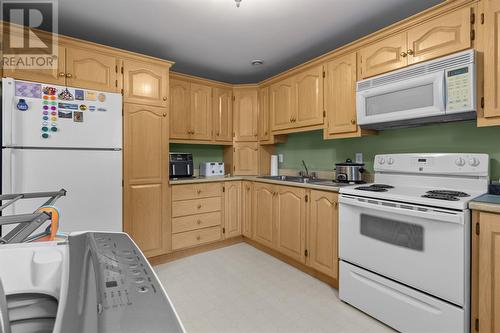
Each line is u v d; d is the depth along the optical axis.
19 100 1.90
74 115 2.12
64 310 0.46
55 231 1.07
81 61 2.22
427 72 1.79
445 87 1.70
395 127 2.33
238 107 3.60
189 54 2.98
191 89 3.23
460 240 1.39
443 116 1.82
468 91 1.59
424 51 1.83
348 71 2.35
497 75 1.52
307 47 2.79
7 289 0.68
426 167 1.99
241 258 2.91
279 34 2.50
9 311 0.66
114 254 0.68
